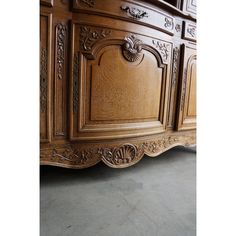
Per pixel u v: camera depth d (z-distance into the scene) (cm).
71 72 72
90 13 71
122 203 69
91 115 78
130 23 79
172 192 78
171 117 103
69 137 75
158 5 85
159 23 87
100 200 70
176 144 107
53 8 67
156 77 91
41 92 68
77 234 53
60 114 73
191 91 107
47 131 71
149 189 79
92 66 75
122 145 86
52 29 67
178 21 97
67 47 71
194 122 111
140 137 91
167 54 93
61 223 57
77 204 67
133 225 58
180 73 101
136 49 82
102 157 82
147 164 108
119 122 83
